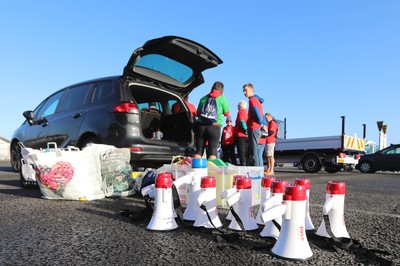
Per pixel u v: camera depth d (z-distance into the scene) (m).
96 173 3.81
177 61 5.00
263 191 2.71
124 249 1.96
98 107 4.51
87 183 3.71
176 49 4.64
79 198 3.67
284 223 1.89
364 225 2.69
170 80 5.20
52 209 3.17
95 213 2.99
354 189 5.76
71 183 3.64
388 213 3.23
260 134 5.55
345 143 11.61
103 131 4.35
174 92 5.33
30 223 2.58
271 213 1.77
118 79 4.54
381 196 4.65
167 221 2.42
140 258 1.81
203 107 5.02
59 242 2.08
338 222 2.18
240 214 2.50
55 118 5.16
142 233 2.32
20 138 6.15
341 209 2.18
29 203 3.50
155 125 5.50
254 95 5.56
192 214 2.77
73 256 1.82
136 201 3.67
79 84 5.17
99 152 3.87
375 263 1.77
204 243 2.10
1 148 33.06
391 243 2.18
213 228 2.40
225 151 7.31
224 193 2.34
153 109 5.56
